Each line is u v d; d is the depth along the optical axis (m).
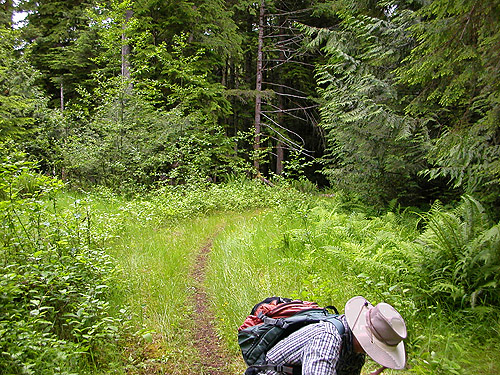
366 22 11.98
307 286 5.42
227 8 23.55
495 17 4.56
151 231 9.43
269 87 27.72
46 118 17.12
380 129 9.97
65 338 4.09
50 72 24.55
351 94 10.88
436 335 4.00
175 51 18.78
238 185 17.44
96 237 6.99
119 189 15.63
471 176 6.66
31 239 5.23
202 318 5.32
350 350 2.34
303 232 7.74
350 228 8.16
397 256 5.99
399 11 11.23
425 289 5.10
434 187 10.33
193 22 18.88
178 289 5.98
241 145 27.62
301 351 2.34
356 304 2.47
